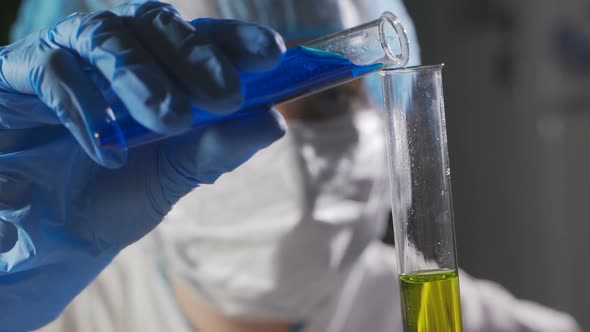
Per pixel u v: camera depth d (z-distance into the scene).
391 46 0.40
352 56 0.40
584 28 1.19
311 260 0.63
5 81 0.41
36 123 0.43
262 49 0.38
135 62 0.37
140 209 0.44
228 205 0.63
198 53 0.38
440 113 0.40
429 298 0.40
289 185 0.62
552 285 1.28
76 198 0.44
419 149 0.40
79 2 0.66
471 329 0.77
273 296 0.64
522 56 1.24
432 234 0.40
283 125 0.41
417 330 0.40
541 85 1.23
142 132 0.39
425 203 0.40
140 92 0.37
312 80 0.40
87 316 0.73
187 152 0.42
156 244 0.67
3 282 0.45
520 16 1.23
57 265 0.45
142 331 0.71
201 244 0.64
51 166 0.43
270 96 0.40
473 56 1.26
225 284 0.65
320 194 0.62
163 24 0.38
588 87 1.21
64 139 0.43
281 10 0.62
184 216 0.64
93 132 0.38
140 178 0.43
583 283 1.26
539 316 0.80
